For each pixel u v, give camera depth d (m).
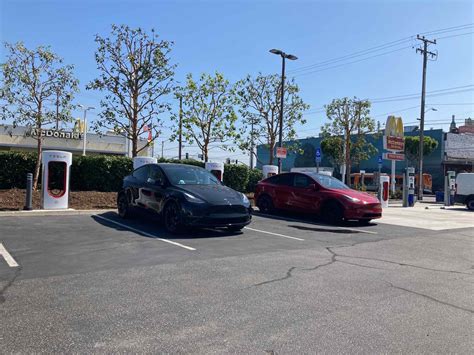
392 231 11.98
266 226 11.58
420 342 4.12
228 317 4.57
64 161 12.48
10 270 6.15
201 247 8.23
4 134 42.22
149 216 10.39
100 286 5.50
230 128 21.59
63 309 4.64
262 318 4.58
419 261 7.95
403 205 23.17
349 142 31.98
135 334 4.04
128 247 7.96
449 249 9.44
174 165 10.98
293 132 24.52
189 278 6.02
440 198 30.00
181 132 20.84
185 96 20.78
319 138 59.88
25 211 11.77
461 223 15.22
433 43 31.92
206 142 21.45
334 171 55.44
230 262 7.07
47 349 3.68
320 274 6.55
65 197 12.62
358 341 4.08
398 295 5.62
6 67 15.05
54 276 5.90
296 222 12.70
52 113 16.03
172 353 3.68
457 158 51.72
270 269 6.71
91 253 7.38
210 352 3.72
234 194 10.04
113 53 16.75
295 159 63.81
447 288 6.08
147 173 11.02
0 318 4.35
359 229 12.02
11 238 8.47
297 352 3.79
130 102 17.22
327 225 12.43
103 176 16.89
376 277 6.53
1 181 15.43
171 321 4.39
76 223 10.55
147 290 5.40
